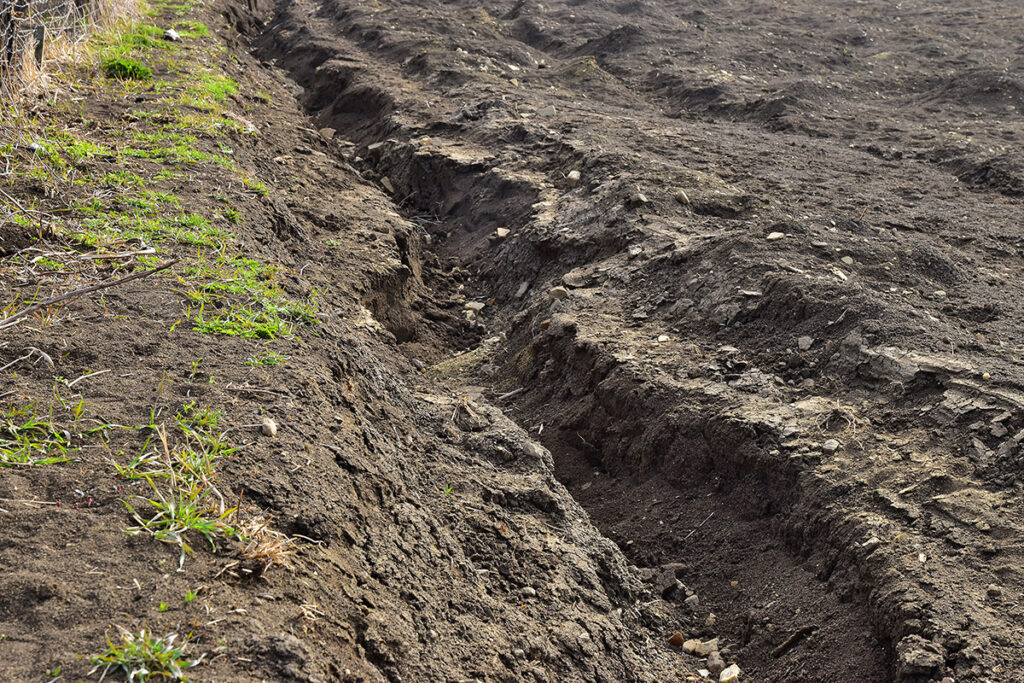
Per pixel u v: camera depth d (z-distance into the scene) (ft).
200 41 40.70
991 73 42.60
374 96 39.60
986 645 11.25
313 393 12.94
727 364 17.84
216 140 25.09
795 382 17.06
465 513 13.28
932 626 11.64
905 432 15.10
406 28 51.83
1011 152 31.68
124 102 27.20
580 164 28.60
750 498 15.34
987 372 15.65
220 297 14.94
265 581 9.06
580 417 18.53
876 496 13.91
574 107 37.37
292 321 15.08
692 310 19.76
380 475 12.19
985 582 12.19
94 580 8.46
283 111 36.04
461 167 31.09
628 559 15.52
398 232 25.61
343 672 8.62
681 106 41.37
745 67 47.44
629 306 20.81
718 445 16.11
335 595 9.55
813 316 18.20
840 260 20.53
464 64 43.78
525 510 14.47
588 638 12.37
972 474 13.89
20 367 11.93
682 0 66.80
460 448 15.72
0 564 8.50
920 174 29.99
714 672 13.11
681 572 15.02
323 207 25.57
